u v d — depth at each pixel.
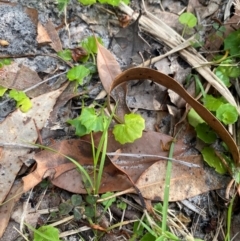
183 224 0.20
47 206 0.19
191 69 0.23
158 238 0.18
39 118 0.20
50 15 0.23
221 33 0.24
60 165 0.19
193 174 0.20
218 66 0.23
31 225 0.19
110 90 0.20
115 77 0.21
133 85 0.22
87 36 0.23
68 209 0.19
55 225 0.19
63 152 0.19
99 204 0.19
